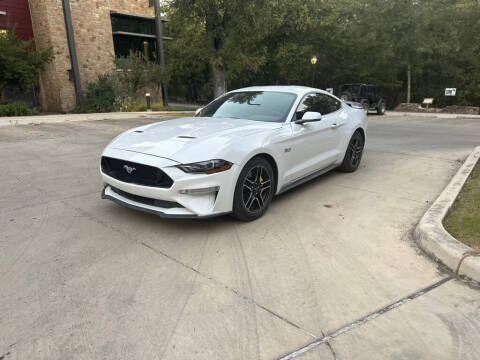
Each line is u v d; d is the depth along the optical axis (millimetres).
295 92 4895
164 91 21594
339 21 25906
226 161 3475
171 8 16016
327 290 2660
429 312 2412
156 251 3244
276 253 3219
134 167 3559
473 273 2758
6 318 2326
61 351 2047
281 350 2064
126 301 2516
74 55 18828
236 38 16828
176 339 2148
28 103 20484
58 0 19203
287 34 26297
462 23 22328
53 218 4000
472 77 23500
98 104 19016
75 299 2537
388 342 2137
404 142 9352
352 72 25641
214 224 3848
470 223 3523
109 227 3760
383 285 2721
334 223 3900
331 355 2029
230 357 2010
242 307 2453
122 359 1991
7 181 5473
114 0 22078
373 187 5230
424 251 3250
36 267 2965
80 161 6852
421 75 25203
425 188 5168
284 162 4258
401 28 22062
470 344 2127
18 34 19359
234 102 5035
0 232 3635
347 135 5629
